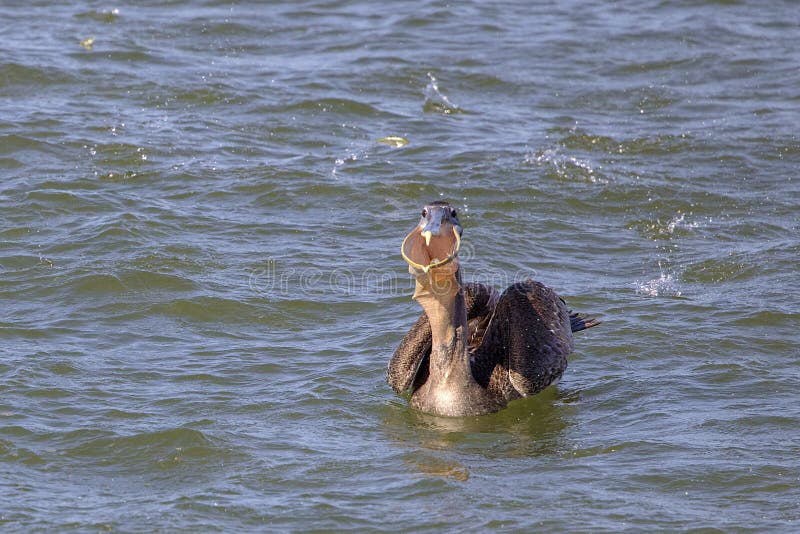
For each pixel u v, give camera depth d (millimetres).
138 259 17953
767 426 13398
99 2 33750
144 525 11055
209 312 16625
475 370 14594
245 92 26922
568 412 14141
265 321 16500
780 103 28172
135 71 27828
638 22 34562
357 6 35188
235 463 12414
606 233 20406
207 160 22812
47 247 18406
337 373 14914
